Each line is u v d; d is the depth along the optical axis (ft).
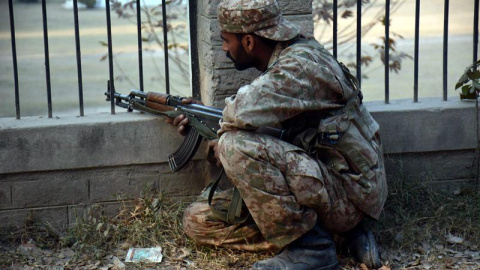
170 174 13.79
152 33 21.93
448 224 13.29
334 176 11.62
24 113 28.14
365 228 12.36
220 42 13.30
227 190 12.75
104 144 13.33
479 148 14.14
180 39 22.39
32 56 34.96
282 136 11.43
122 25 39.75
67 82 31.99
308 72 10.99
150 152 13.52
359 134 11.55
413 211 13.73
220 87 13.47
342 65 11.65
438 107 13.97
